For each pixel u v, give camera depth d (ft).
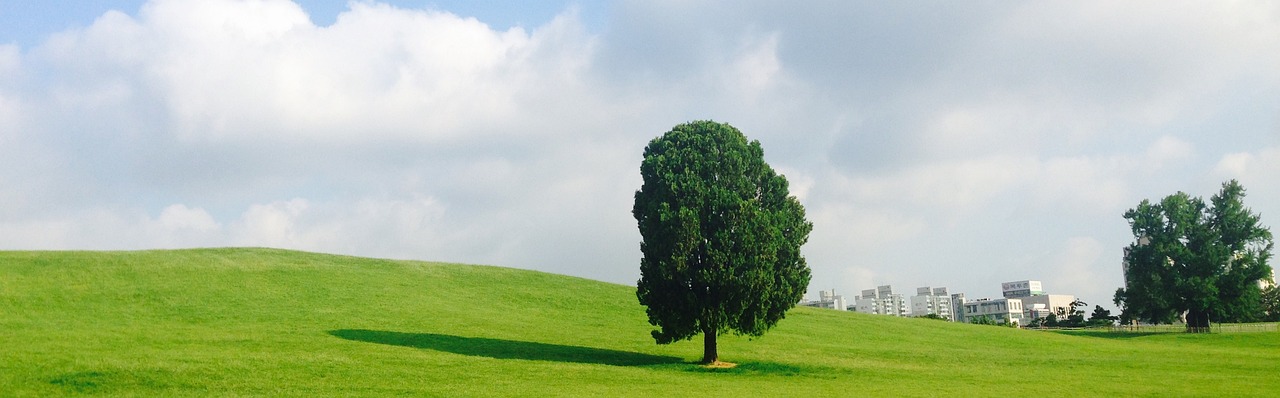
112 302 189.47
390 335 171.83
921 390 126.11
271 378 116.16
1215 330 318.24
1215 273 323.16
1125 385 134.31
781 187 161.38
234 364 124.06
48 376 108.99
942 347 211.20
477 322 203.72
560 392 114.21
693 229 149.69
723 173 156.35
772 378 140.05
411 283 256.73
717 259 149.69
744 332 158.40
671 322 154.61
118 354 127.65
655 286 154.71
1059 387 131.44
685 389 122.31
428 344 161.99
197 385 109.40
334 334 167.53
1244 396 118.83
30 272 208.74
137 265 231.50
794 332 225.97
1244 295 320.50
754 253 151.33
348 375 121.60
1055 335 264.52
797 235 161.58
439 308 220.02
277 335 161.48
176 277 222.89
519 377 127.75
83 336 144.87
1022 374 152.25
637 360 162.09
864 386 130.62
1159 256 326.65
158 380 110.83
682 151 156.46
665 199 154.92
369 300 220.23
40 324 160.86
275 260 267.59
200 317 183.21
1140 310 335.67
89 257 234.58
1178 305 323.78
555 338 188.55
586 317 232.12
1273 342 261.65
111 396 100.83
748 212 152.35
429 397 106.73
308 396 104.99
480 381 121.90
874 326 255.09
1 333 146.92
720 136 159.02
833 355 181.16
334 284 237.86
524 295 260.62
